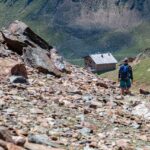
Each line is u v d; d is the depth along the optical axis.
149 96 33.28
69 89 27.25
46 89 25.16
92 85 31.81
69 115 19.64
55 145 13.79
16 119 16.47
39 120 17.14
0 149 10.77
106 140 16.42
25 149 11.73
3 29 36.97
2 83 24.05
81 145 14.78
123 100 28.48
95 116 20.69
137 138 17.80
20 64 26.81
